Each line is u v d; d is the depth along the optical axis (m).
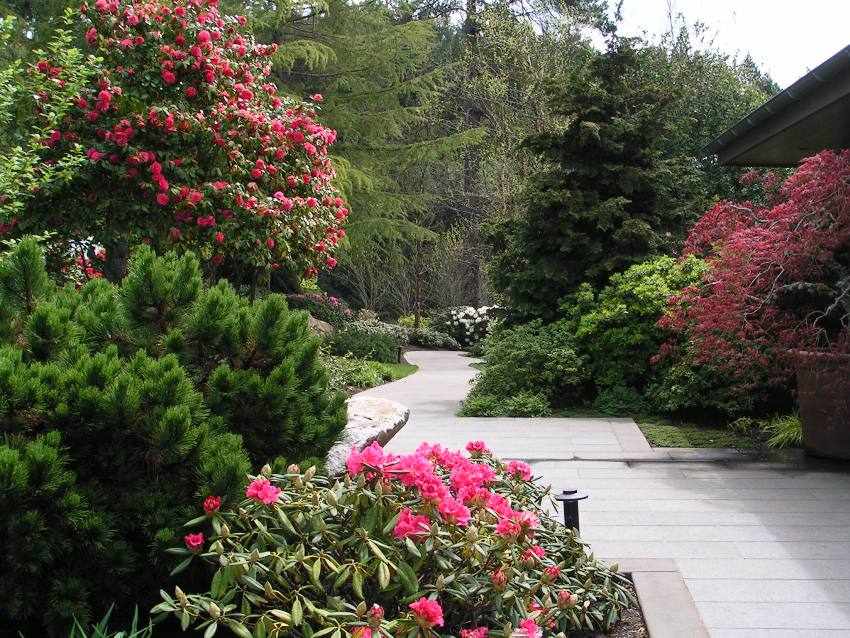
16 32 12.45
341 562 2.49
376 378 12.78
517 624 2.49
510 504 3.17
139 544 2.71
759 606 3.21
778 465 6.07
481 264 24.30
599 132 10.48
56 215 6.60
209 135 6.77
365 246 20.09
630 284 9.16
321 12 18.80
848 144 7.65
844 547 3.99
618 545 4.06
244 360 3.25
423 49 20.98
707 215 7.57
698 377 7.94
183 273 3.21
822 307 6.95
